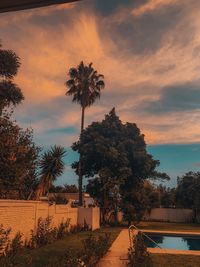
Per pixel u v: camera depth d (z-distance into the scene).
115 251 16.22
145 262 11.23
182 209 49.12
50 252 15.58
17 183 21.31
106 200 37.66
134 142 40.25
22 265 10.51
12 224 15.03
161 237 29.80
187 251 17.53
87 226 29.44
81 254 10.93
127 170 37.81
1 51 22.53
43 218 19.25
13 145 21.44
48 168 22.14
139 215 38.16
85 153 39.00
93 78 43.50
